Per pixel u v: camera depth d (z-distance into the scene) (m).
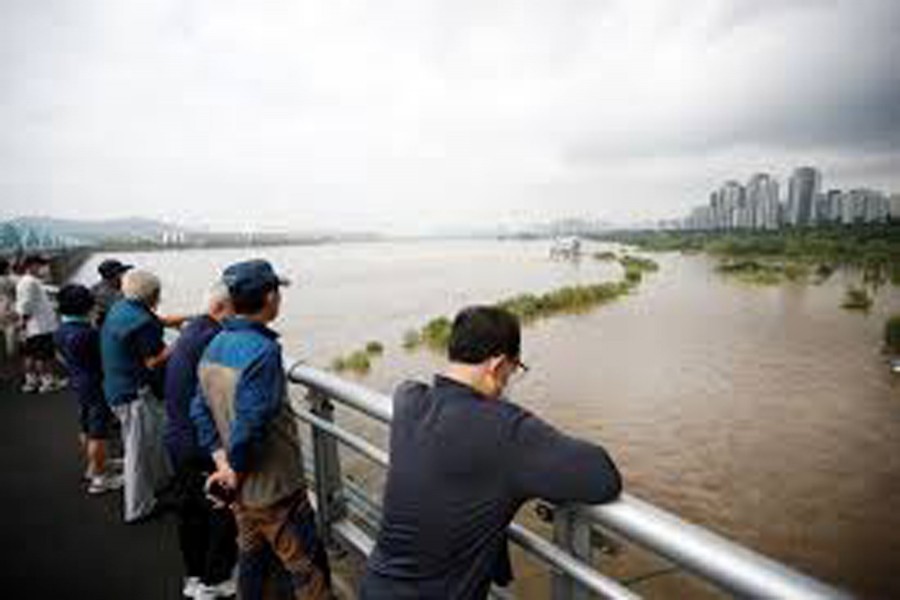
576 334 41.69
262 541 2.85
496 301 63.47
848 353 33.66
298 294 79.31
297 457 2.77
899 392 24.98
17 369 9.66
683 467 16.84
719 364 31.03
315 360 32.22
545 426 1.50
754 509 14.09
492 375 1.67
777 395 24.78
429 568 1.58
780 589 1.08
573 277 100.62
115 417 5.12
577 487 1.40
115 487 5.05
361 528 3.15
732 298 64.38
